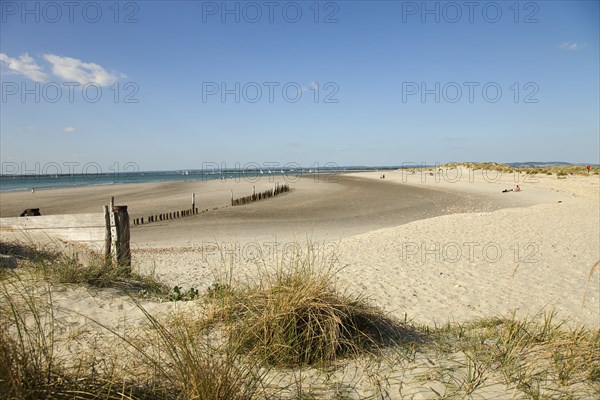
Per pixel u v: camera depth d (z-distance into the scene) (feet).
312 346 10.67
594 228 41.78
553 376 9.30
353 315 12.10
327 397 8.58
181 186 174.09
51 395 7.38
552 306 18.72
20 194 128.57
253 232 52.90
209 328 11.80
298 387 8.93
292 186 164.35
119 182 234.38
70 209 85.51
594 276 24.30
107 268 17.60
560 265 27.14
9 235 22.94
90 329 11.83
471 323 14.98
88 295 14.94
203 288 22.02
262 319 10.89
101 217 21.84
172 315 12.44
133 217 73.87
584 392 8.63
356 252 32.32
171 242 45.55
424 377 9.47
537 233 39.50
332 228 56.29
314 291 11.99
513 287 21.91
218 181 217.15
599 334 12.09
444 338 12.44
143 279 19.08
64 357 9.52
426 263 28.14
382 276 24.12
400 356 10.78
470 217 50.96
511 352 10.51
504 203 86.38
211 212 79.61
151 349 10.17
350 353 10.85
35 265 17.07
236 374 8.48
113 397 7.45
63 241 22.30
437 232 41.63
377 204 90.99
